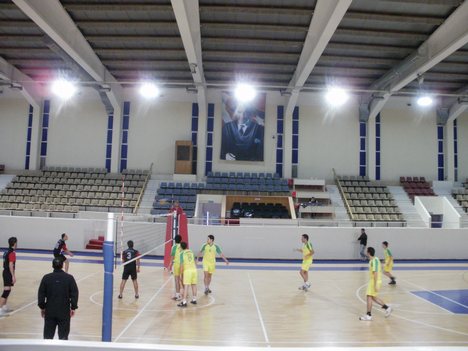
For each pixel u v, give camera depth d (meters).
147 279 11.43
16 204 19.36
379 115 23.50
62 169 22.30
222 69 19.50
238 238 16.11
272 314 8.12
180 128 23.03
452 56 17.31
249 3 13.96
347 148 23.17
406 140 23.42
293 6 14.13
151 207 19.62
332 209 20.11
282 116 23.27
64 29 14.94
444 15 14.41
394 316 8.16
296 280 11.96
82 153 22.78
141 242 16.05
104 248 5.03
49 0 13.78
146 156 22.91
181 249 9.03
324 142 23.16
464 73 19.14
